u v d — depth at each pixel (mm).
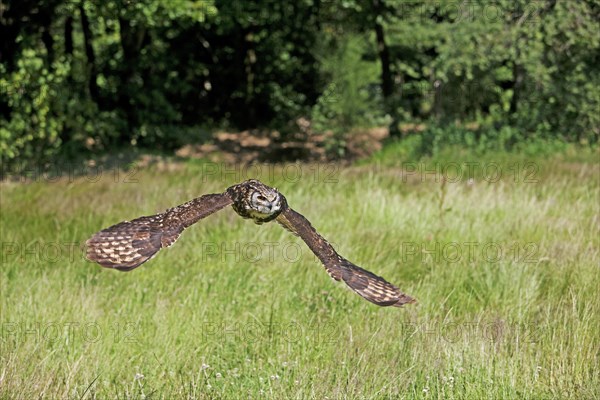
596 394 13633
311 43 62000
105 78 57375
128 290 18484
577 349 14914
